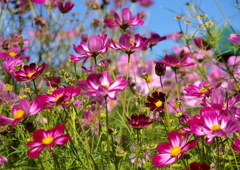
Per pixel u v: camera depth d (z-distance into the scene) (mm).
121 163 1256
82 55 1179
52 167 1234
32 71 1146
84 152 1253
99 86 1001
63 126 1013
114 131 1199
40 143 996
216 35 1604
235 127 933
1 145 1447
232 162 1193
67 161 1270
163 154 1001
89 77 1048
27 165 1333
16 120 1011
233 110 1049
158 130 1494
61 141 994
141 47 1190
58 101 1025
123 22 1337
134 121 1110
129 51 1202
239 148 994
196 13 1610
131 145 1289
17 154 1505
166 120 1288
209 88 1186
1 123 1021
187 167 1012
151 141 1395
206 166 974
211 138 944
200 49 1681
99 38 1155
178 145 1006
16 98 1385
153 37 1354
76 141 1262
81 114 1636
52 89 1233
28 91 1307
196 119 993
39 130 1008
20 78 1135
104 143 1305
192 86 1225
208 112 974
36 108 1038
